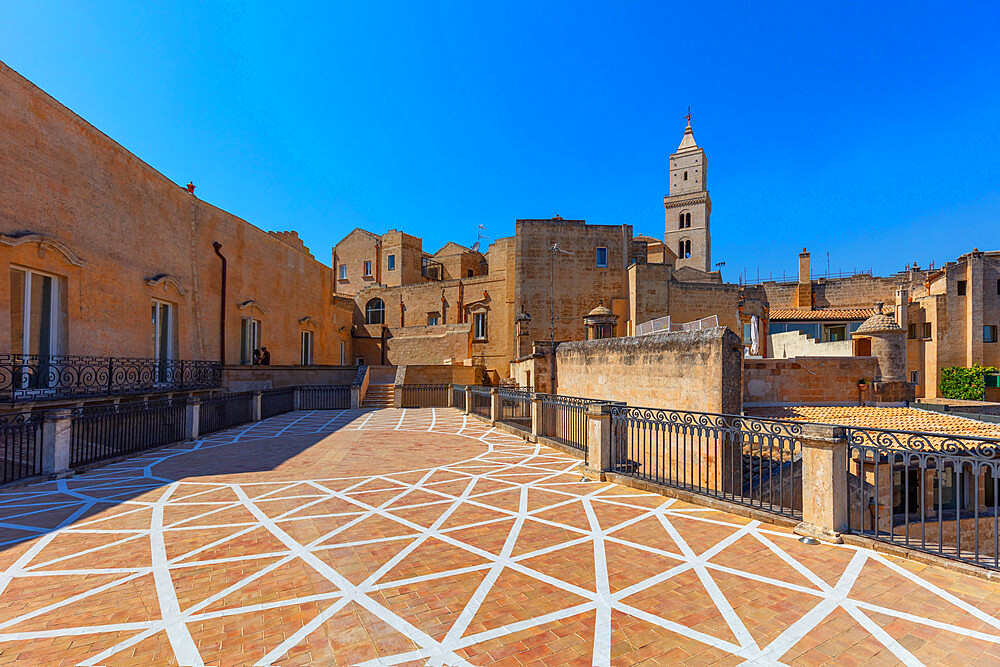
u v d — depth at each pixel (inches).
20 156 429.1
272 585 171.8
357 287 1830.7
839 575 178.9
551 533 225.0
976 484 179.5
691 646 134.6
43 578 177.5
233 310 803.4
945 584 171.2
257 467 370.0
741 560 193.0
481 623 146.2
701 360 411.5
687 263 2379.4
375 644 135.3
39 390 432.8
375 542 213.8
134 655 129.9
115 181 548.1
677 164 2452.0
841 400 641.0
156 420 450.9
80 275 492.4
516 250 1251.2
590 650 132.2
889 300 1464.1
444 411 823.7
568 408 445.7
